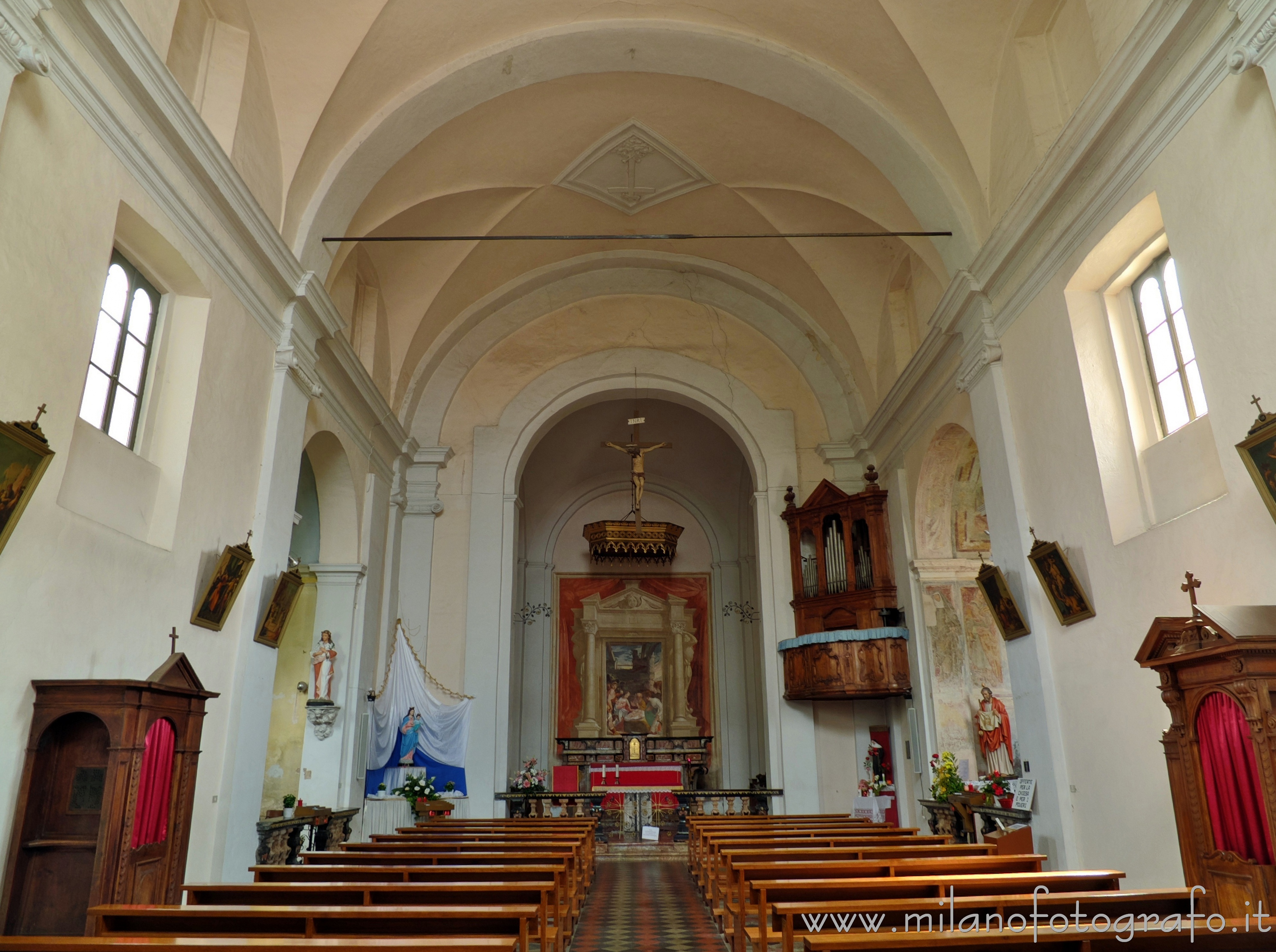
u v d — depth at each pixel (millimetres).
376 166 10398
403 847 7461
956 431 11531
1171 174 6410
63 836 5449
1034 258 8547
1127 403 7582
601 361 15938
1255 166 5547
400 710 13461
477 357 15938
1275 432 4980
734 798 15836
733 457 20062
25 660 5359
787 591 14781
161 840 5980
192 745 6363
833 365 15266
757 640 19281
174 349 7598
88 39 5852
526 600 19953
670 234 14516
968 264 9852
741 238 13953
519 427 15602
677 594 20344
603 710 19344
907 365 12430
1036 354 8570
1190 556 6246
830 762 14031
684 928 7391
